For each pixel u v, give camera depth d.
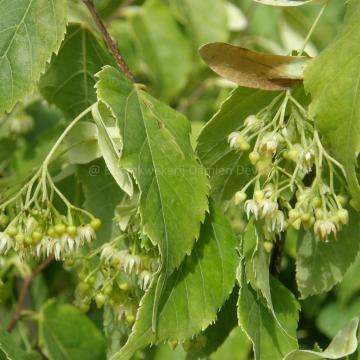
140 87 0.40
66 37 0.46
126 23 0.61
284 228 0.39
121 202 0.45
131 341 0.38
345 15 0.40
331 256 0.43
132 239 0.41
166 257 0.38
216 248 0.40
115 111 0.38
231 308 0.43
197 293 0.39
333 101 0.38
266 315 0.40
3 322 0.56
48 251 0.40
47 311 0.53
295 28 0.59
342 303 0.56
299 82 0.40
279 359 0.40
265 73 0.40
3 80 0.41
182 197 0.38
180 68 0.62
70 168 0.46
